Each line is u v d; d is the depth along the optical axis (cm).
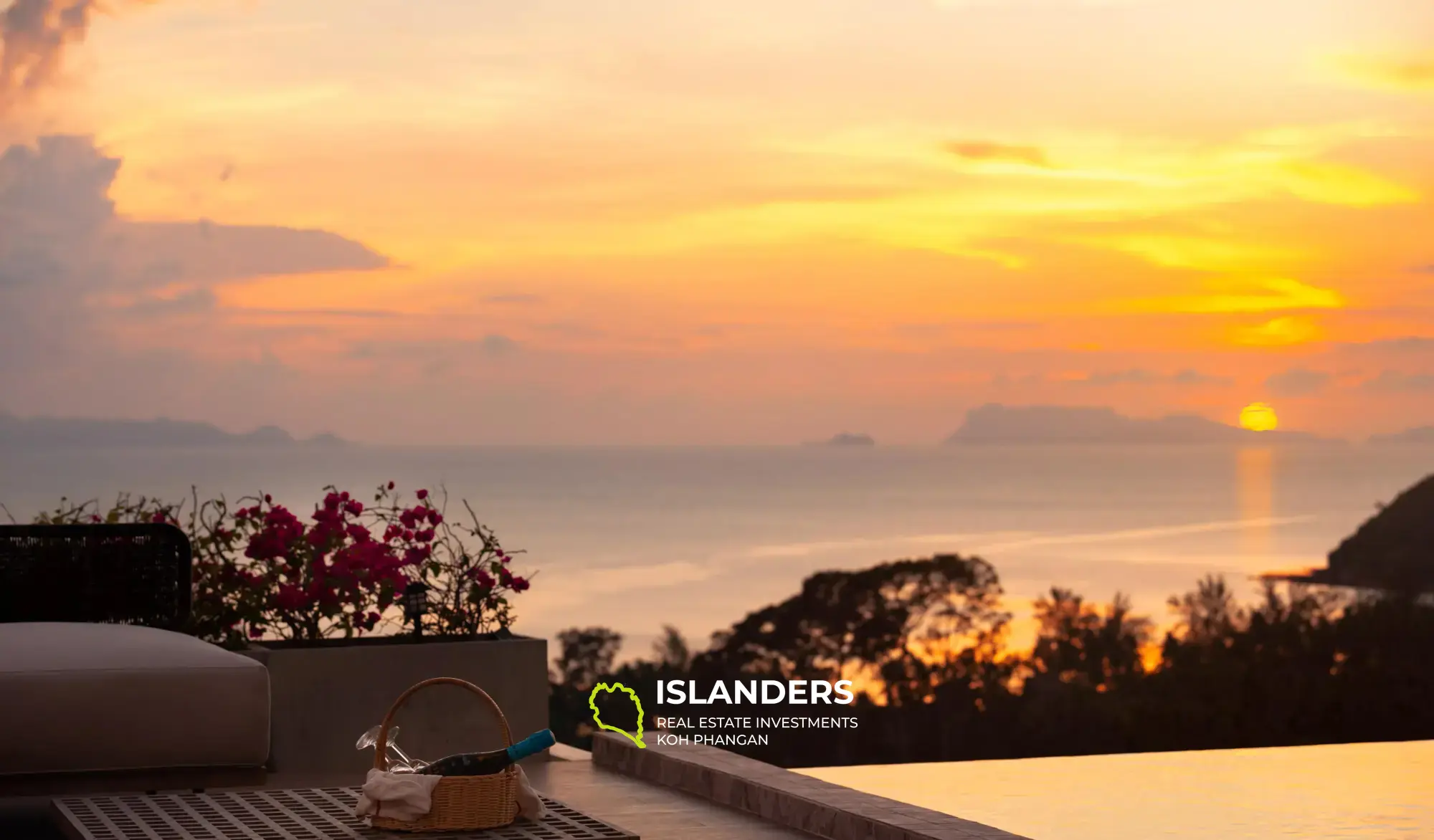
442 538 525
